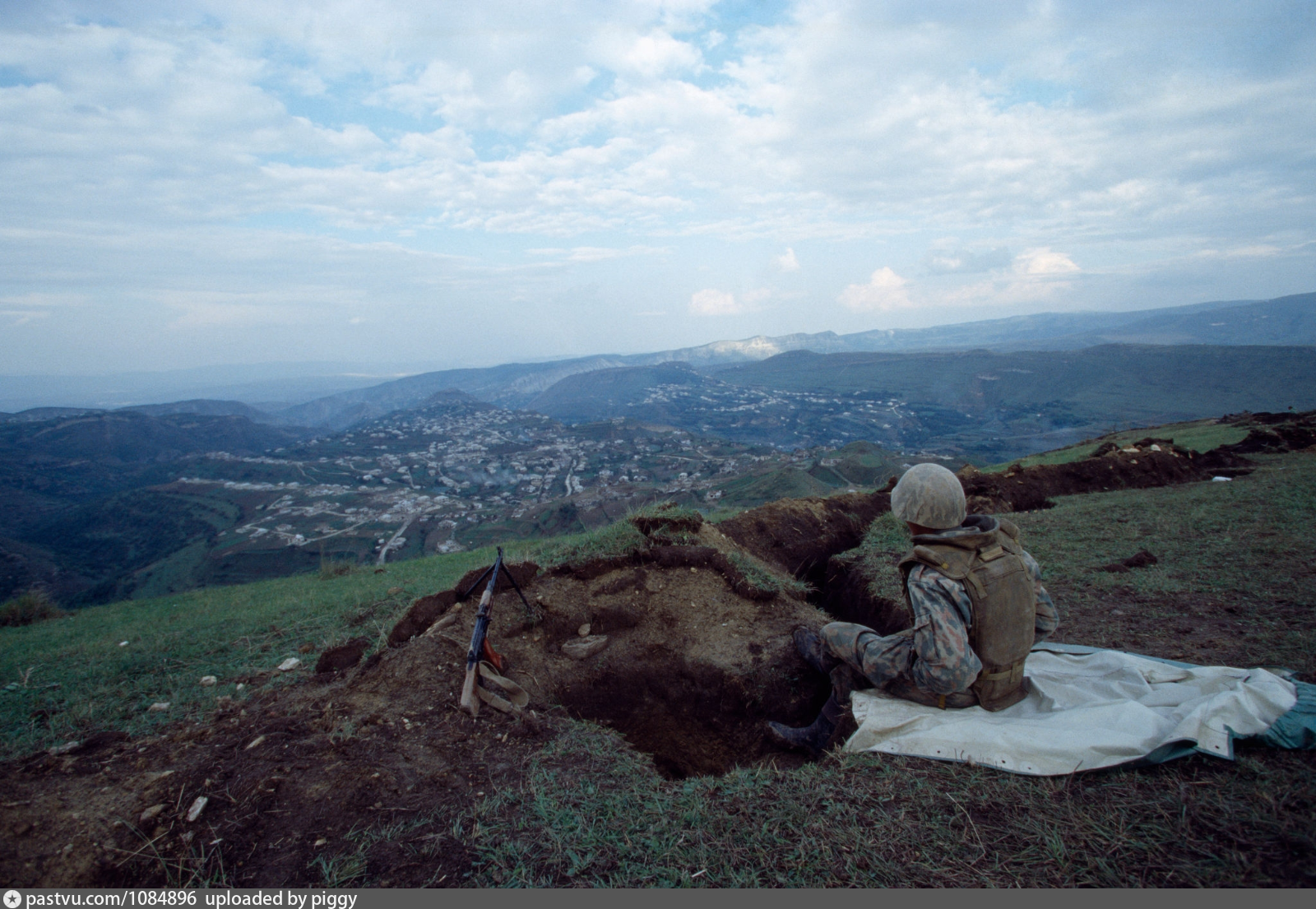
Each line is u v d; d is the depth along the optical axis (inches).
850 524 378.9
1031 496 462.9
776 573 255.3
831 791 110.9
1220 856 85.7
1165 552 271.7
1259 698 110.8
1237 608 193.9
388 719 151.9
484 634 168.9
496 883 94.0
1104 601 219.6
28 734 178.4
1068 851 89.8
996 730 114.6
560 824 108.8
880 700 130.6
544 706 176.4
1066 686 127.6
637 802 115.7
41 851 106.8
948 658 116.3
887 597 254.1
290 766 129.9
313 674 203.9
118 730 174.1
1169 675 126.6
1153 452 536.1
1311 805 92.0
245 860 106.6
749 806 108.8
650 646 206.1
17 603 466.0
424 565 472.4
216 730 156.5
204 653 255.3
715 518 392.5
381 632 213.9
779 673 190.2
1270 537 275.0
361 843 107.2
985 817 99.2
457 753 139.2
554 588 220.1
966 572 120.0
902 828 98.9
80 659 268.2
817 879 89.3
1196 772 103.1
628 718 195.2
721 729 191.6
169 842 110.4
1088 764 105.9
